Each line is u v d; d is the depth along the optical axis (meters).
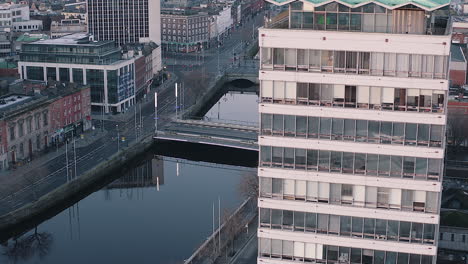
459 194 195.38
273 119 96.75
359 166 95.56
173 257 195.62
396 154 94.12
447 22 96.62
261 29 94.00
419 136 93.38
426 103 92.50
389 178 94.69
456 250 174.88
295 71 94.69
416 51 90.88
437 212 94.44
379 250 96.62
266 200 98.75
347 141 95.25
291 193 98.19
